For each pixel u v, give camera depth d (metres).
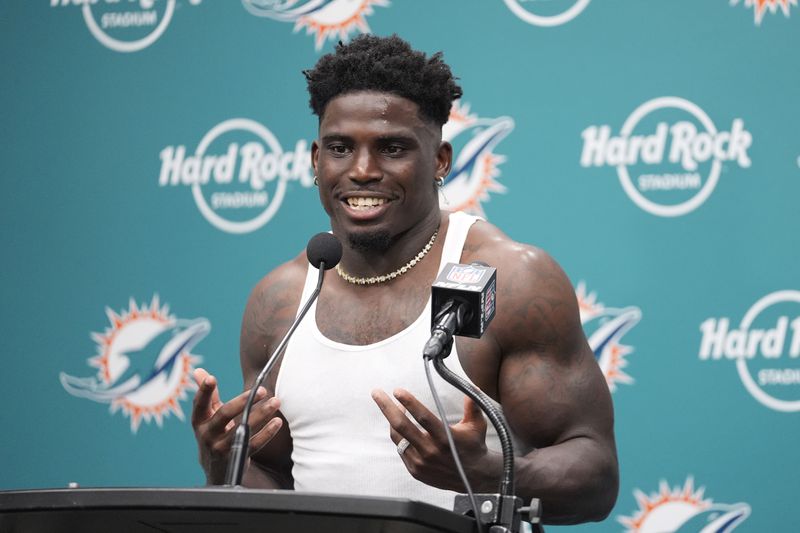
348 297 5.73
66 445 8.74
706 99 7.96
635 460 7.76
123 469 8.65
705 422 7.71
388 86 5.48
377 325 5.58
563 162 8.14
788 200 7.77
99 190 8.99
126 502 3.15
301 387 5.60
